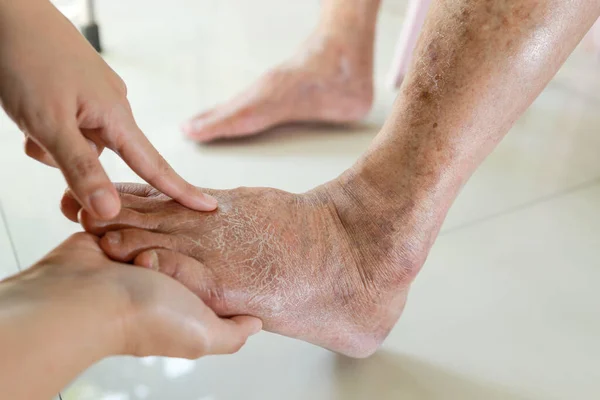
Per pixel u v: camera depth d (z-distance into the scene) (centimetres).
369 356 64
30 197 79
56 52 50
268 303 55
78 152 47
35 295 44
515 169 91
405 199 56
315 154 90
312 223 58
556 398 61
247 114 90
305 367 63
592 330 67
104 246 51
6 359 40
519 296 70
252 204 57
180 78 106
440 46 54
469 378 62
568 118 106
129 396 60
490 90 53
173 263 51
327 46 93
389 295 59
